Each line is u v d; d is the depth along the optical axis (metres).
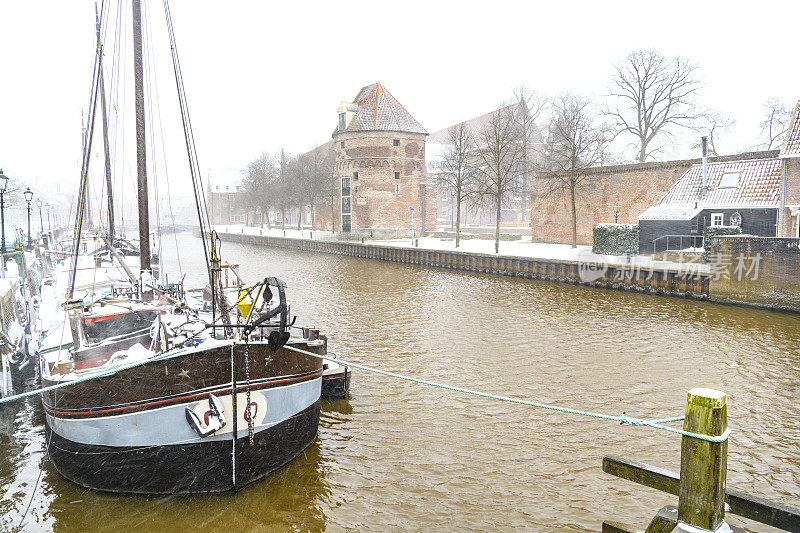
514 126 54.97
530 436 9.93
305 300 24.55
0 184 21.73
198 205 11.23
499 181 38.78
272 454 8.21
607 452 9.31
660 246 30.73
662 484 3.90
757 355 15.20
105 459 7.44
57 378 7.74
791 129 27.06
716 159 32.66
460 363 14.51
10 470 8.51
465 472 8.59
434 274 34.50
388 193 56.91
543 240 43.31
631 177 37.00
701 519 3.63
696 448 3.64
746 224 28.09
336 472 8.52
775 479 8.45
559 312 21.38
